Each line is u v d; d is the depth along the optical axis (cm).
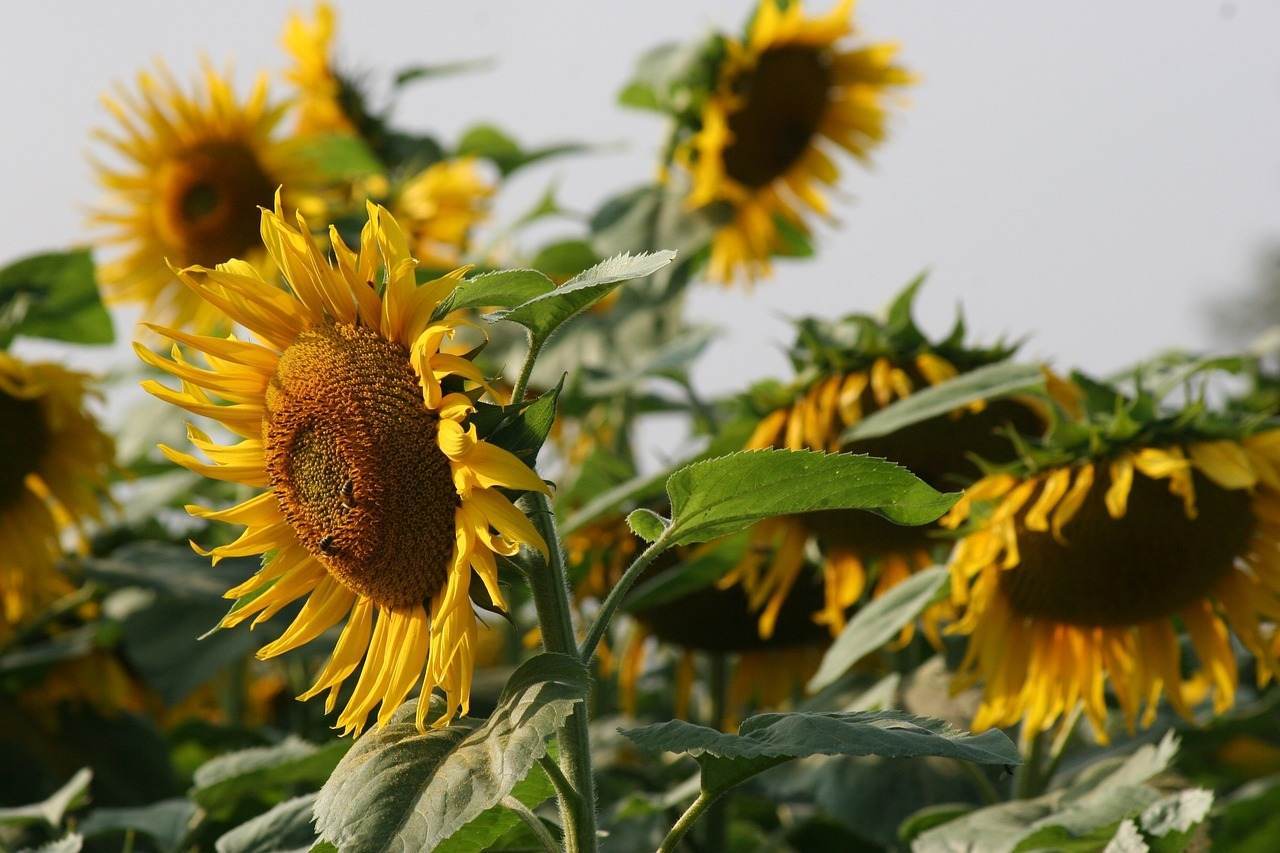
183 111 573
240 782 317
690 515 219
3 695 522
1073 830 306
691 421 643
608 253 612
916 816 363
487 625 217
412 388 219
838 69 634
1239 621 365
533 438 211
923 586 377
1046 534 358
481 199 613
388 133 639
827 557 432
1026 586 365
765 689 500
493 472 204
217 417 231
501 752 196
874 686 459
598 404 590
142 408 602
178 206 572
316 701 516
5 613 516
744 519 221
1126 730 418
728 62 618
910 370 407
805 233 643
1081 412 389
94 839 421
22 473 508
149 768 519
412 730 214
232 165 573
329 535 220
